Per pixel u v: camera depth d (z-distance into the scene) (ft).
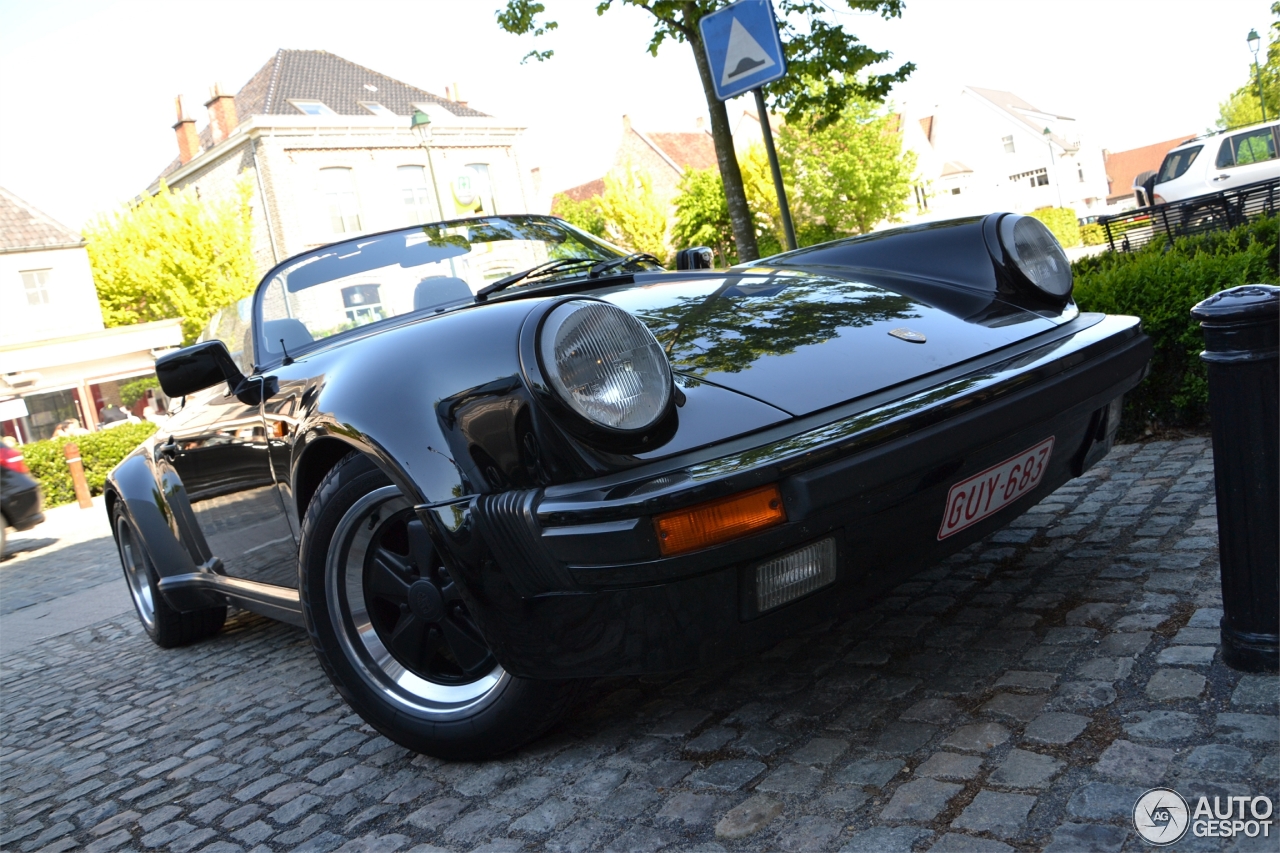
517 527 5.35
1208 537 8.08
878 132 106.42
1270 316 5.29
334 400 6.38
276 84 94.84
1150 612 6.80
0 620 18.67
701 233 110.32
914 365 6.07
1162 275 11.41
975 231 7.81
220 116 92.73
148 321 87.86
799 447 5.11
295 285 8.76
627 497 4.99
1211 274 11.09
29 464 46.11
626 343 5.35
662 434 5.33
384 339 6.64
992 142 204.03
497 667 6.48
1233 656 5.71
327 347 8.05
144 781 8.04
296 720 8.75
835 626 7.77
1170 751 5.06
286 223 87.71
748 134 144.25
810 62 24.85
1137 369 6.93
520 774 6.48
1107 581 7.55
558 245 9.46
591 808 5.82
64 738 9.86
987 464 5.84
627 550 4.99
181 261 82.23
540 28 25.05
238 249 84.43
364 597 7.03
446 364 5.90
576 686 6.42
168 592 11.34
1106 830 4.53
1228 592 5.69
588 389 5.25
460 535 5.58
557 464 5.31
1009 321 6.94
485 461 5.52
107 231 84.33
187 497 10.16
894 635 7.36
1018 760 5.28
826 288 7.27
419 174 95.61
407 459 5.80
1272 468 5.41
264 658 11.38
